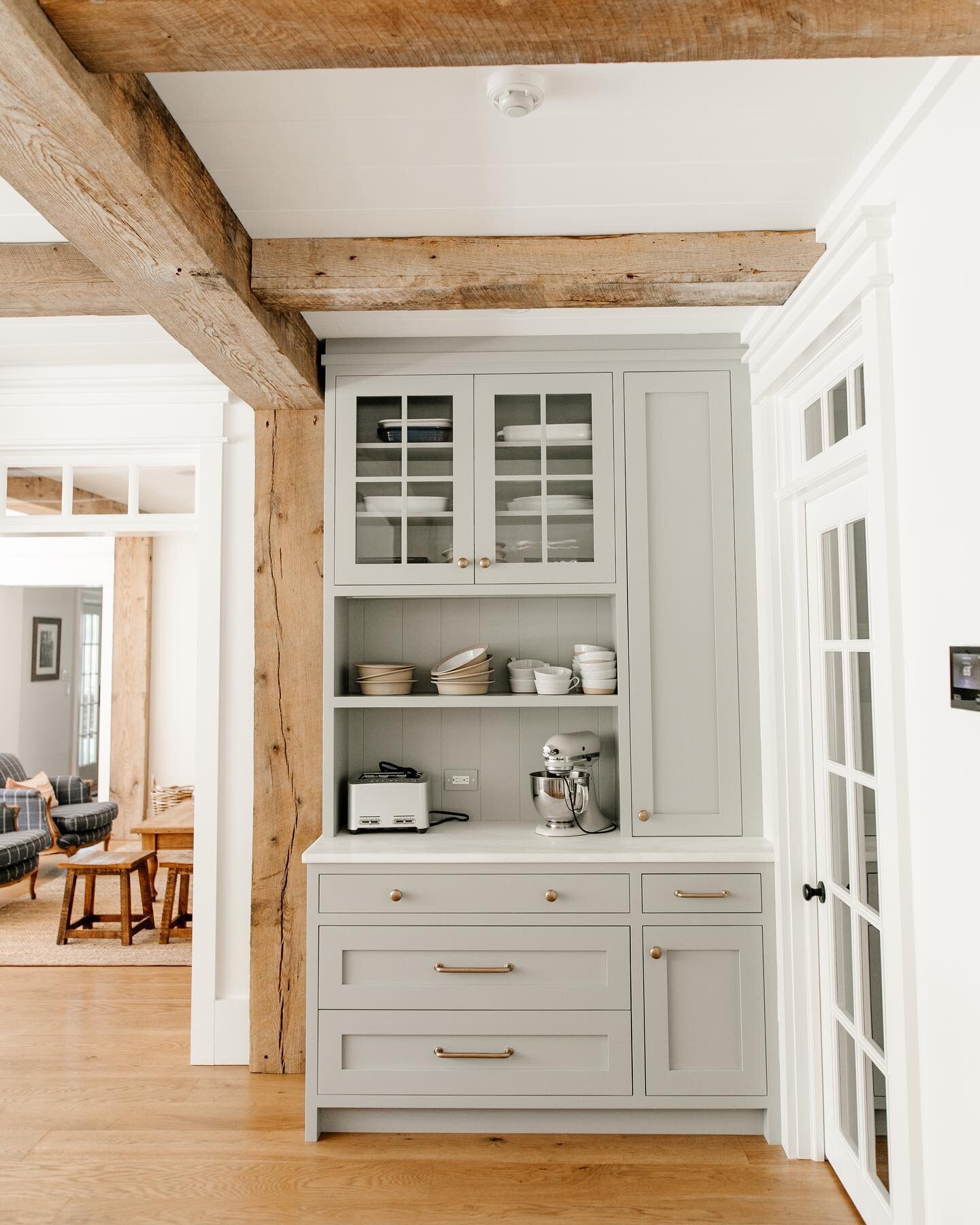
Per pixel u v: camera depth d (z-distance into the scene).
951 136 1.61
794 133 1.86
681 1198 2.41
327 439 3.02
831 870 2.57
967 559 1.57
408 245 2.32
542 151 1.92
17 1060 3.24
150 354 3.29
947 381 1.63
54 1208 2.37
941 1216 1.68
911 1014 1.78
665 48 1.37
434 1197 2.42
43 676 8.59
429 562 3.02
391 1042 2.74
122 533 3.58
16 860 5.19
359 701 2.99
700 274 2.32
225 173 1.99
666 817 2.92
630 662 2.94
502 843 2.88
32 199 1.72
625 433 2.99
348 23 1.29
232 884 3.27
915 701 1.79
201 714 3.30
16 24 1.19
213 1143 2.69
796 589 2.77
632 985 2.72
